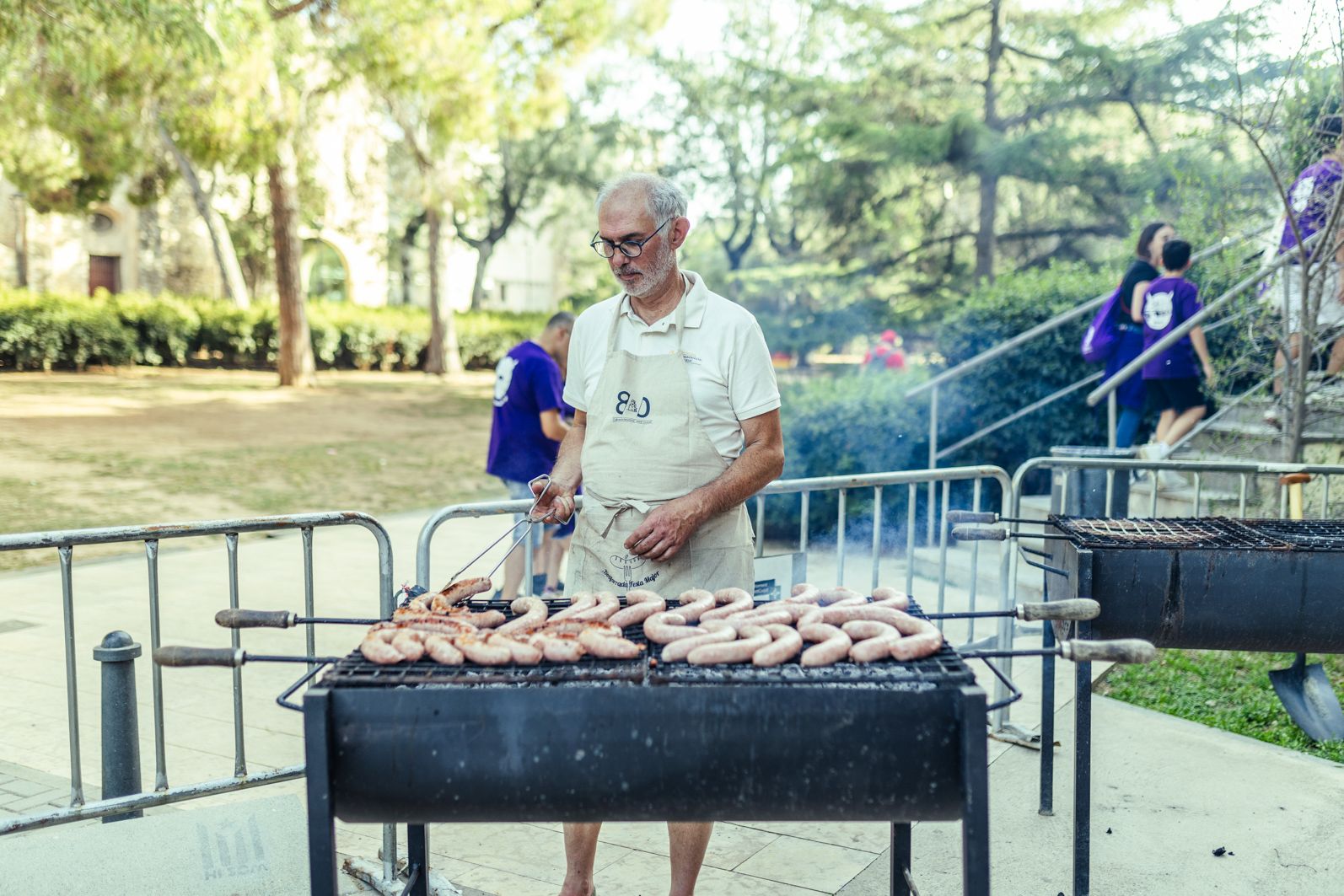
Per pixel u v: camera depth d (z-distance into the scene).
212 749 4.53
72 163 22.77
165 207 32.91
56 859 2.96
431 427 18.50
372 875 3.40
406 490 12.34
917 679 2.04
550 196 42.06
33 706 5.02
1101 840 3.68
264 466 13.50
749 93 22.17
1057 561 3.71
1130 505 6.90
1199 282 7.77
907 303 20.42
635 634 2.45
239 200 33.47
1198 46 13.45
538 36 20.03
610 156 36.94
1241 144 7.91
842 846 3.67
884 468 8.47
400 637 2.20
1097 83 16.86
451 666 2.14
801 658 2.13
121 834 3.03
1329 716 4.65
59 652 5.89
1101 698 5.16
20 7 10.98
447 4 17.98
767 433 3.01
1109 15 17.28
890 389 8.73
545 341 6.45
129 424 17.02
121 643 3.23
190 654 2.13
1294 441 5.98
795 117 20.66
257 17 15.25
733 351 2.96
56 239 31.30
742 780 2.02
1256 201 7.56
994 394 8.72
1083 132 17.62
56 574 7.89
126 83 15.07
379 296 38.22
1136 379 7.18
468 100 18.84
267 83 17.05
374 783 2.04
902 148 18.02
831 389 8.90
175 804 3.98
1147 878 3.40
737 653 2.12
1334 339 6.17
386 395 23.45
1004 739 4.61
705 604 2.52
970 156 18.02
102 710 3.21
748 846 3.67
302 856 3.16
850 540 8.40
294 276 23.78
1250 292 6.99
